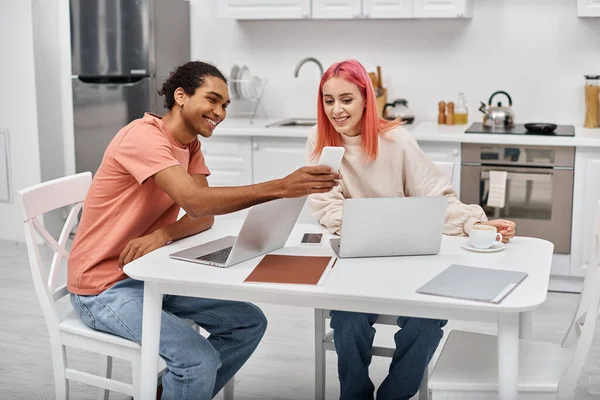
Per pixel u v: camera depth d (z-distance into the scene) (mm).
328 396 3115
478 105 5090
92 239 2559
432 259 2379
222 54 5512
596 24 4809
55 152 5617
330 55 5309
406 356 2582
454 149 4504
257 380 3283
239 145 4895
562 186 4367
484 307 1968
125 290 2494
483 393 2162
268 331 3832
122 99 5160
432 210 2361
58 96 5598
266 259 2383
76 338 2529
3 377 3316
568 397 2201
